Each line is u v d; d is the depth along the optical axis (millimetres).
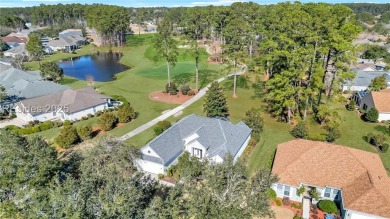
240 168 24547
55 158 29172
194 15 145625
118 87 77875
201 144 39000
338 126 51562
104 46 142500
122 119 53688
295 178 33594
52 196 21000
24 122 57219
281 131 50312
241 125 45906
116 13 139875
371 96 56281
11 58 110438
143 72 93438
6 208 22203
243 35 85688
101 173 27188
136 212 22188
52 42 135375
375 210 28156
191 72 90438
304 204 32875
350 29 49812
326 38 49375
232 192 22125
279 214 31484
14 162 25641
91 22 152750
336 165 34188
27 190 23625
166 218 21406
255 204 21844
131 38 162625
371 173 32594
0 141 27844
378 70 90000
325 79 61062
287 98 51875
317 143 38406
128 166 33938
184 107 61688
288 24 55000
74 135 44875
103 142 34781
